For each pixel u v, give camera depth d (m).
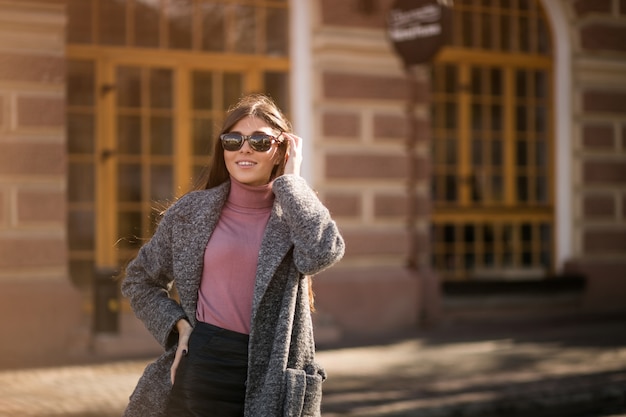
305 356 3.21
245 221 3.26
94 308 9.73
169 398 3.22
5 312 9.65
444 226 12.45
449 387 7.81
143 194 10.90
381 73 11.45
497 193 12.77
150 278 3.35
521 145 12.88
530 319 12.39
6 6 9.70
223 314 3.17
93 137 10.69
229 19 11.19
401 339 10.63
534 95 12.95
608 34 13.02
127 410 3.25
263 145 3.26
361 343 10.35
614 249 13.13
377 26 11.38
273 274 3.13
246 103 3.37
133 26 10.81
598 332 11.16
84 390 7.75
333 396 7.46
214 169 3.42
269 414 3.06
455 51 12.46
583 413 7.56
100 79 10.69
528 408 7.45
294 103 11.26
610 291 13.06
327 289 11.10
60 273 10.02
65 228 10.08
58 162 10.00
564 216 12.99
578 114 12.98
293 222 3.14
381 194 11.51
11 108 9.82
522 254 12.86
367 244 11.40
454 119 12.55
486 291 12.25
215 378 3.12
